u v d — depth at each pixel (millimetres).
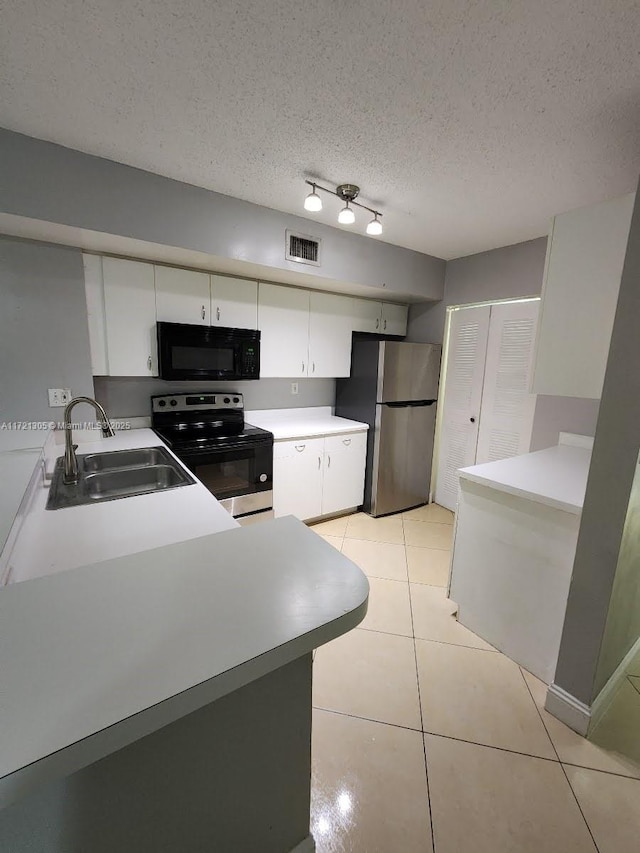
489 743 1401
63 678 498
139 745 659
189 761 723
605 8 955
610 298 1453
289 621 622
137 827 688
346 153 1691
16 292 1944
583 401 2564
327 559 806
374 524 3246
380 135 1554
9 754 409
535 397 2826
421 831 1135
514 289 2885
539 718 1506
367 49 1120
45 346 2041
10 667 508
